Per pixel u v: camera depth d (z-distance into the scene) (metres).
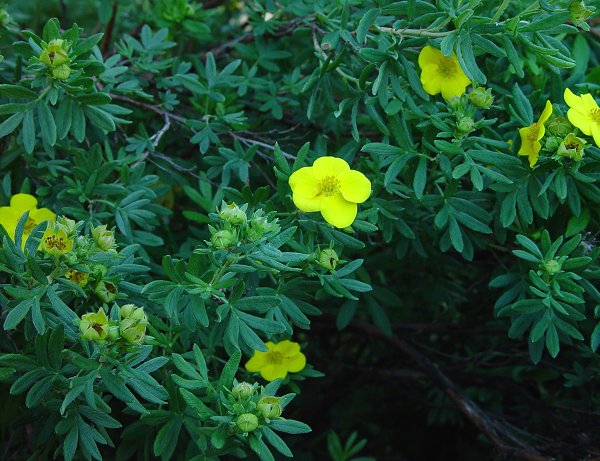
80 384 0.41
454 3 0.46
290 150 0.56
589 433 0.56
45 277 0.43
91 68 0.47
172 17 0.59
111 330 0.41
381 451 0.70
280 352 0.49
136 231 0.50
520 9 0.51
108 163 0.50
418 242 0.52
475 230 0.49
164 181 0.56
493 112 0.53
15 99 0.49
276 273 0.45
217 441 0.42
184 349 0.47
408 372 0.63
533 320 0.49
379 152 0.48
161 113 0.54
